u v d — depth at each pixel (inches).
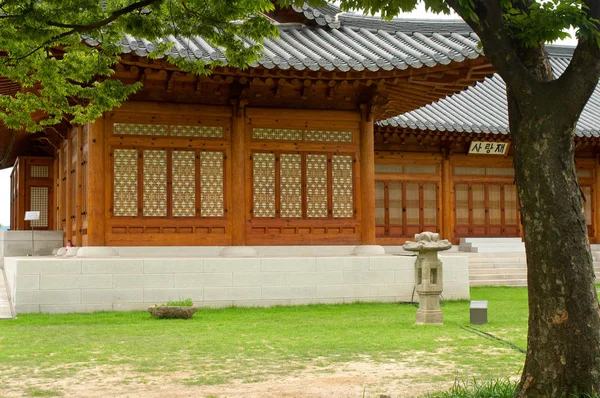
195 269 804.0
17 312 746.8
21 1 484.1
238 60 553.6
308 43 916.0
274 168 900.6
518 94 335.6
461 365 473.1
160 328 642.2
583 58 328.5
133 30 527.5
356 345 550.0
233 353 516.7
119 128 847.7
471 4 330.0
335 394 390.0
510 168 1560.0
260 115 898.1
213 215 874.1
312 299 840.3
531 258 328.5
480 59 816.9
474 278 1198.9
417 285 682.2
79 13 529.0
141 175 852.6
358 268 860.0
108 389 405.4
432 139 1477.6
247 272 820.6
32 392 398.3
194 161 871.7
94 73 596.7
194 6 515.8
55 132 1141.1
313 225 908.6
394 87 913.5
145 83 845.2
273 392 394.3
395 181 1471.5
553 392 317.1
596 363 316.5
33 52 538.6
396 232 1462.8
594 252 1422.2
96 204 829.2
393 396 382.6
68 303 761.0
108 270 776.3
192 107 871.1
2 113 606.5
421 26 937.5
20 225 1309.1
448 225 1497.3
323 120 919.7
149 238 850.1
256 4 501.4
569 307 318.3
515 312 770.2
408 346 544.7
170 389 404.2
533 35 343.9
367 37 951.0
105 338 584.1
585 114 1592.0
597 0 347.9
